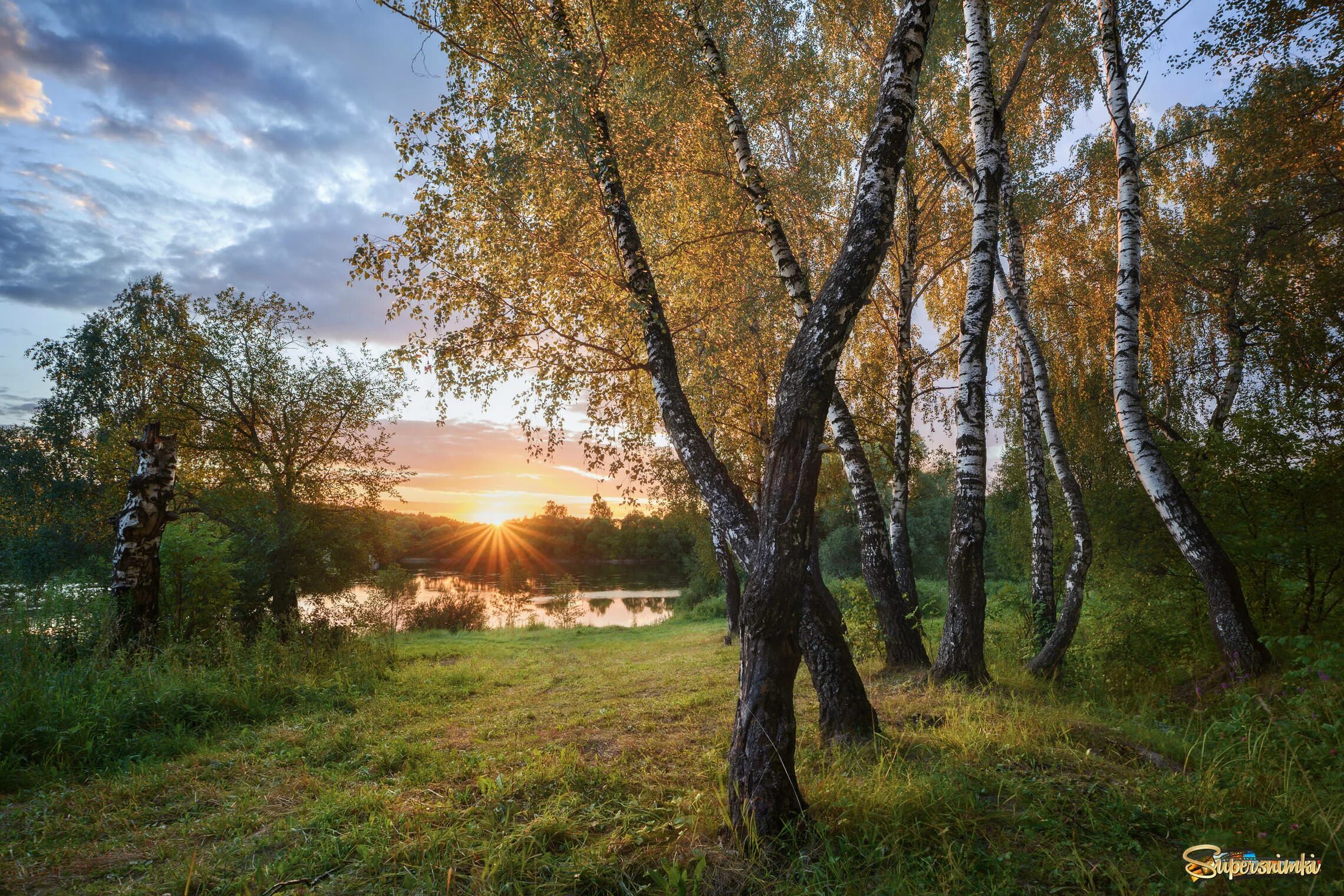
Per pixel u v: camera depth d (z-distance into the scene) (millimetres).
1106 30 7816
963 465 7551
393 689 9266
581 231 7188
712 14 8711
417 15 6285
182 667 8117
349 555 17672
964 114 11031
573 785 4461
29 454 26328
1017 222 9891
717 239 9258
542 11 6527
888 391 12703
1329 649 4555
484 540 87625
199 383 17938
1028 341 9344
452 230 6785
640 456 10000
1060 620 8219
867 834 3395
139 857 3668
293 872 3359
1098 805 3656
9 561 23438
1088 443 14141
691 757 5188
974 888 2906
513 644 17266
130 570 8953
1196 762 4402
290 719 7188
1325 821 3172
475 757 5281
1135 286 7371
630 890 3033
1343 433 7457
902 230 11500
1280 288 9758
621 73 7707
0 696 5797
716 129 9648
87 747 5461
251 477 17438
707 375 11203
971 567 7395
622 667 11594
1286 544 6965
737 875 3133
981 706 5945
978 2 7852
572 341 7145
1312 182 11523
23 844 3836
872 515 8953
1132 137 7598
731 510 5363
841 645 5602
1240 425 7777
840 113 11828
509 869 3191
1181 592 8664
